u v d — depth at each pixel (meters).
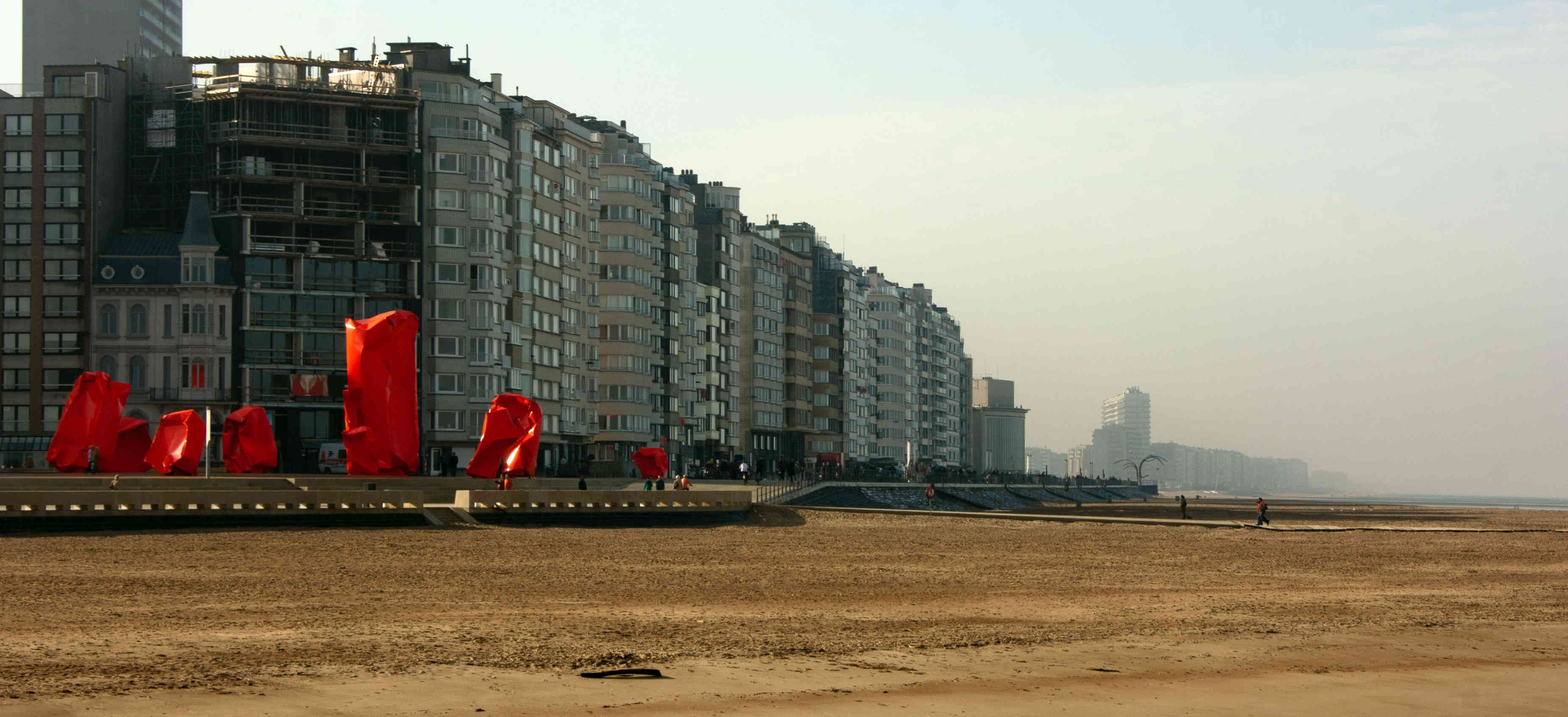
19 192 128.00
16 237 127.94
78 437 93.38
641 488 112.50
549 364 150.62
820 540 77.81
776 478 162.00
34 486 78.81
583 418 158.00
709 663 30.67
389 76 136.25
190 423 92.19
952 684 28.89
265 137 130.75
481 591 47.03
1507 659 33.88
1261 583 55.06
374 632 35.38
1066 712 26.34
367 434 90.81
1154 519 101.19
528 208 145.62
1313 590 51.94
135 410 125.88
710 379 184.38
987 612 42.94
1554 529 107.31
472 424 136.12
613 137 169.25
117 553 58.56
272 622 37.41
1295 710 27.09
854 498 144.12
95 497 67.94
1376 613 43.56
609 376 160.75
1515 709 27.50
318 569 53.62
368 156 135.38
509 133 145.00
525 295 144.88
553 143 152.12
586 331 159.75
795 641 34.78
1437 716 26.80
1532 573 61.34
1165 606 45.28
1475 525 120.19
